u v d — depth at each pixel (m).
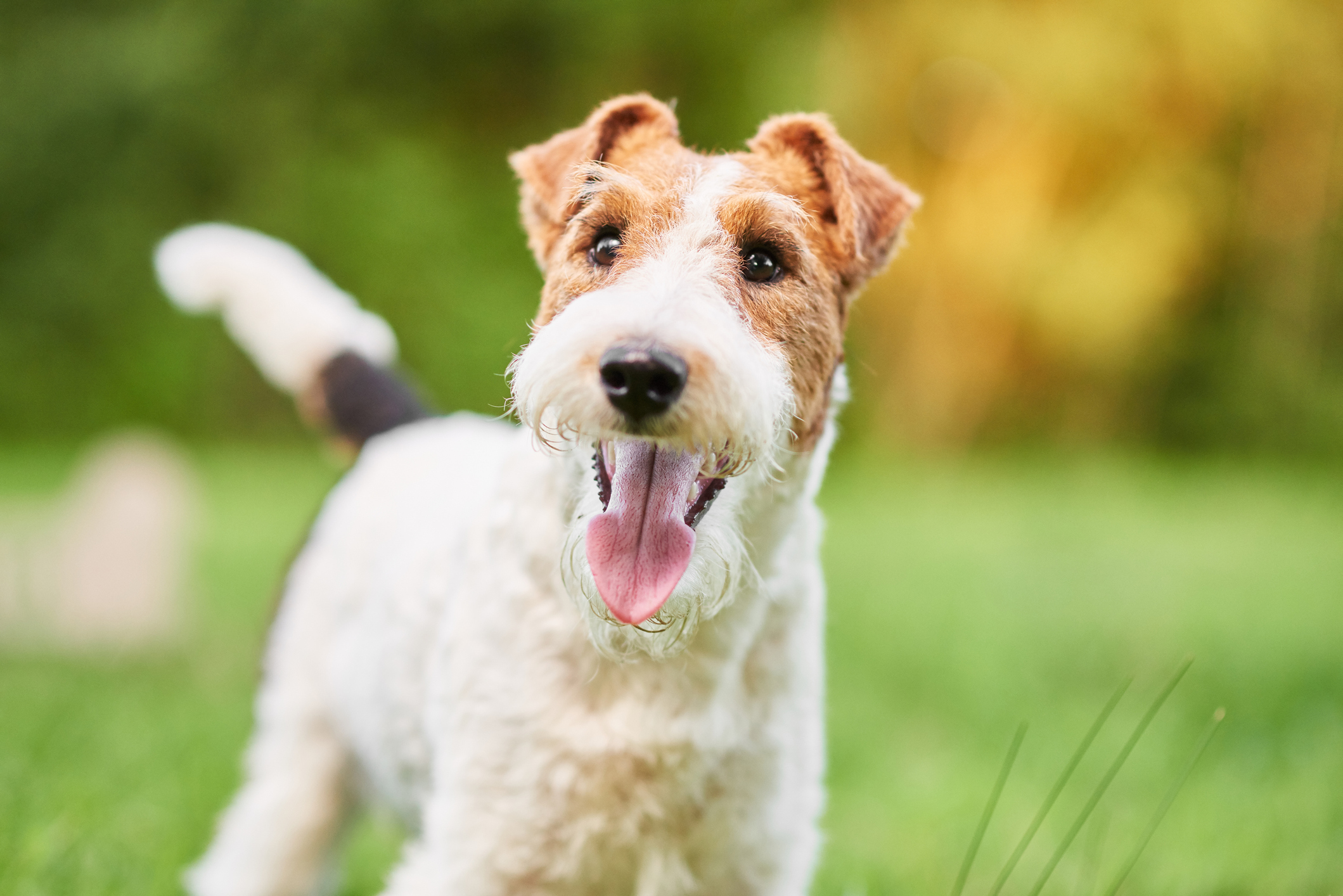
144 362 14.50
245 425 14.85
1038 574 7.83
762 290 2.40
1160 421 18.66
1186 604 6.95
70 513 6.83
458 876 2.34
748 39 15.59
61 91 14.14
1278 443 18.31
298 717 3.18
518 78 15.78
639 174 2.55
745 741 2.36
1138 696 5.20
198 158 14.64
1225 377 18.45
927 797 4.12
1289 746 4.48
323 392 3.64
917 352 17.38
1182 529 10.98
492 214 15.34
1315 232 18.47
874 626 6.20
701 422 2.07
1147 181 17.56
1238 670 5.46
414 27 14.95
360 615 3.01
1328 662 5.58
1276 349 18.45
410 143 15.04
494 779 2.33
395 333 14.68
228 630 6.28
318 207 14.48
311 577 3.27
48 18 14.88
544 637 2.33
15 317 14.37
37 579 6.11
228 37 14.38
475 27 15.05
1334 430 18.08
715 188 2.47
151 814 3.55
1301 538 10.73
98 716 4.34
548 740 2.29
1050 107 16.83
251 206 14.49
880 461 16.14
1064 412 18.41
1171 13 16.64
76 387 14.48
